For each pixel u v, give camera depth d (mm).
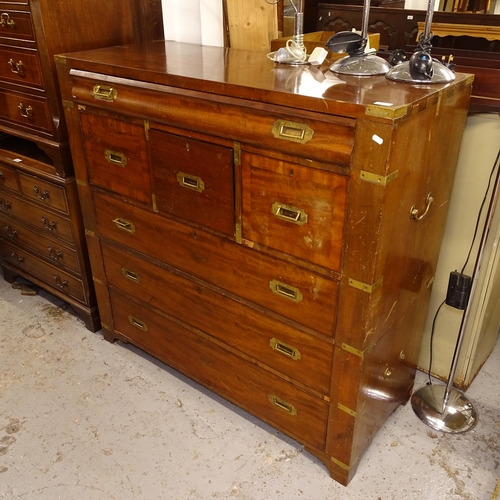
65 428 1829
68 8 1768
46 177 2049
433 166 1410
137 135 1626
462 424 1840
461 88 1398
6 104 2037
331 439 1584
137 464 1699
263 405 1745
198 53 1789
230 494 1603
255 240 1474
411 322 1694
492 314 2006
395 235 1319
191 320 1824
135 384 2023
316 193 1283
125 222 1846
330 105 1170
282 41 1801
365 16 1425
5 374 2062
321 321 1435
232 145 1390
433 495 1601
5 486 1623
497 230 1727
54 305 2484
